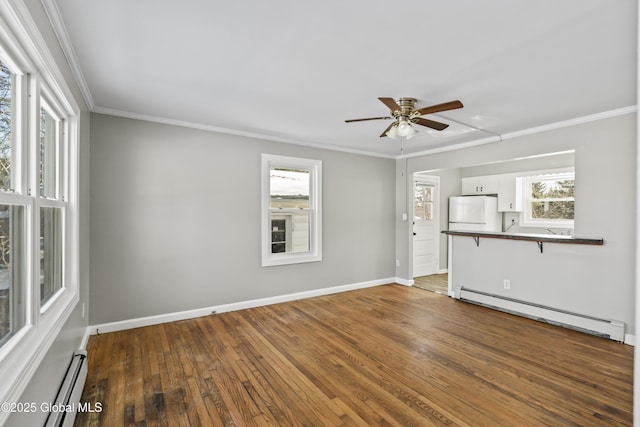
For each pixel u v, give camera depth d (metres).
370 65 2.35
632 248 3.19
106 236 3.36
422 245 6.56
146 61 2.30
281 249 4.69
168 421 1.98
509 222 6.23
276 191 4.64
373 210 5.62
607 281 3.35
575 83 2.64
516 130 4.07
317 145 4.90
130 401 2.18
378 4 1.65
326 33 1.94
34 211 1.49
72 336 2.27
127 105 3.22
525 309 3.96
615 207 3.30
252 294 4.33
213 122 3.80
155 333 3.38
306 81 2.63
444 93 2.86
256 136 4.33
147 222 3.59
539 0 1.61
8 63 1.35
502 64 2.32
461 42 2.03
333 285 5.14
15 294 1.45
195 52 2.18
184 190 3.81
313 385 2.39
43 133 1.95
